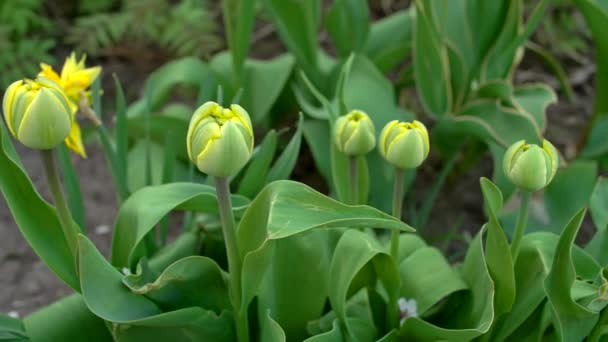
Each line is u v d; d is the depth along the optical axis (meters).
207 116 1.02
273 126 1.98
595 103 1.86
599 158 1.85
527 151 1.09
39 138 1.04
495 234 1.16
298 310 1.25
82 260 1.11
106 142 1.34
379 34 1.96
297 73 1.85
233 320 1.20
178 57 2.51
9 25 2.42
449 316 1.27
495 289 1.20
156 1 2.48
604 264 1.24
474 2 1.64
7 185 1.14
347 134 1.17
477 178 1.98
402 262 1.29
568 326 1.16
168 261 1.30
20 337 1.23
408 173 1.55
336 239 1.30
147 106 1.45
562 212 1.50
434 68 1.58
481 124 1.53
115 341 1.19
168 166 1.38
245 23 1.62
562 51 2.46
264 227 1.11
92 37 2.47
